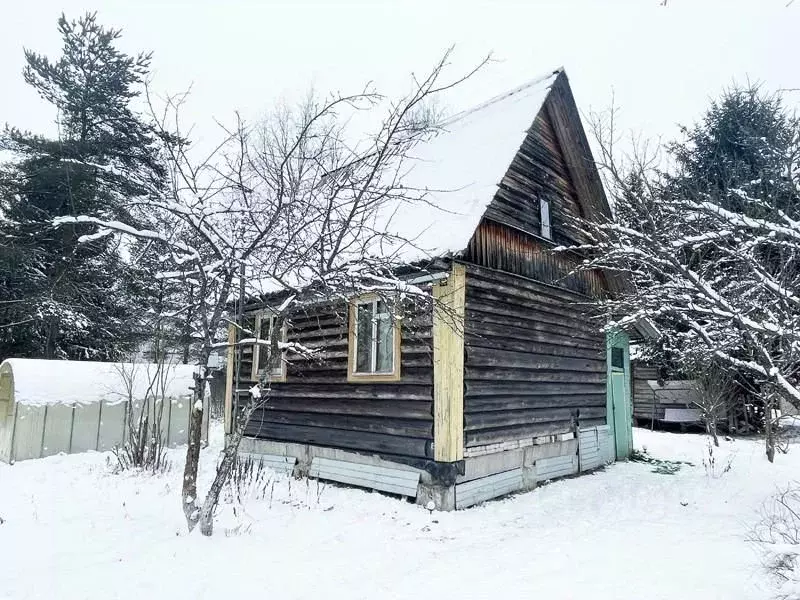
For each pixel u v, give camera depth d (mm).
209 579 4695
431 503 7562
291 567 5145
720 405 15156
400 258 7867
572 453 10570
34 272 19000
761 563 4820
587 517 7473
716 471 11039
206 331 5898
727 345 7133
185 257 5574
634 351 18547
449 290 7859
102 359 19641
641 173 9766
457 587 4820
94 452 11430
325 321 9680
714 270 8539
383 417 8484
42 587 4426
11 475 9133
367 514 7199
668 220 7699
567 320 10797
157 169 7348
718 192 10000
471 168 9508
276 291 9617
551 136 10820
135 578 4641
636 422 19438
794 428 15781
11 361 11234
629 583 4848
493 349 8633
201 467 10023
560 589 4750
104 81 18656
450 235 8016
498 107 11438
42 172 17156
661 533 6559
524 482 9102
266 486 8430
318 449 9508
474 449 8055
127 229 5262
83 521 6281
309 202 6047
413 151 11703
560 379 10406
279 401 10445
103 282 18625
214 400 22594
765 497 8492
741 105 15336
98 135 17344
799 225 6016
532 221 9953
